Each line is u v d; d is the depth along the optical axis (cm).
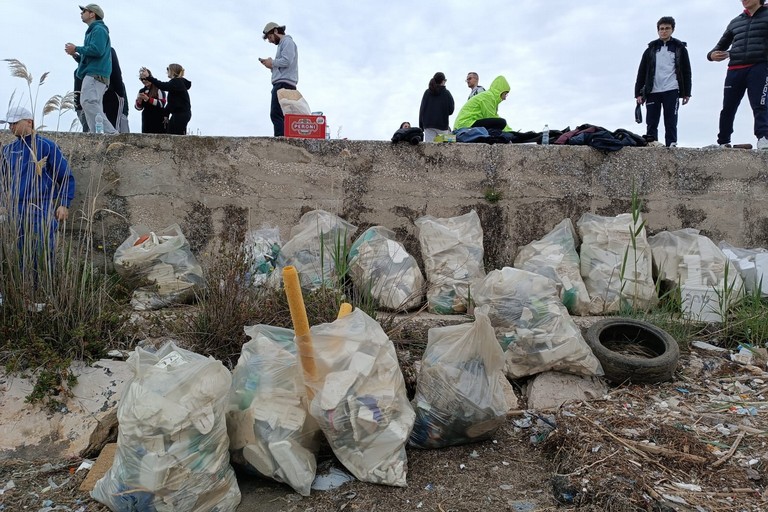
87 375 297
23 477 250
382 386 250
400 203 466
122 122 630
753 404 306
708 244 428
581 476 233
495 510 224
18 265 327
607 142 464
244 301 352
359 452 243
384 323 368
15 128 372
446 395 264
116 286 404
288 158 459
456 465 259
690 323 389
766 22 519
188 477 215
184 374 221
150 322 356
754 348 367
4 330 306
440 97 709
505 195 469
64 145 443
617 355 327
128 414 215
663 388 325
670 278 428
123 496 214
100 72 541
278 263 425
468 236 432
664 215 478
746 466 245
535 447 274
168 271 412
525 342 329
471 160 466
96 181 449
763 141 525
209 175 456
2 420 274
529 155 467
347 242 442
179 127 660
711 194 479
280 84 629
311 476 239
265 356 257
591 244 430
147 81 671
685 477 235
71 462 261
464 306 403
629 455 244
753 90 530
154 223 456
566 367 327
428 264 423
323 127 476
